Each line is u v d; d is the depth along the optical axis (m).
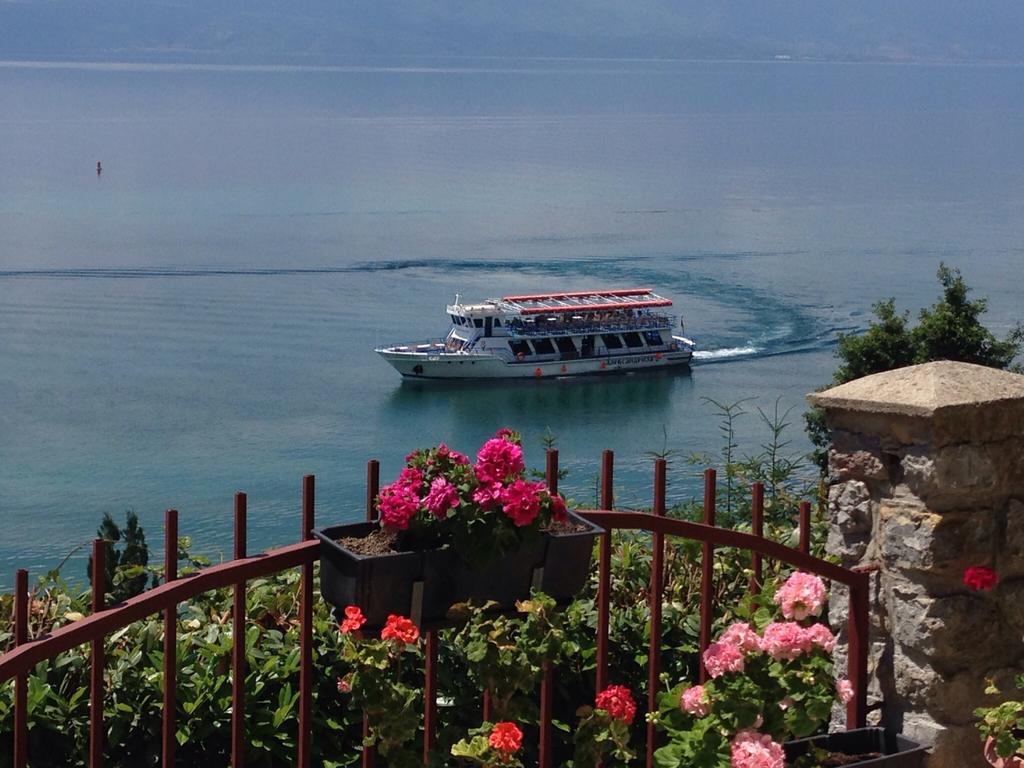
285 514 56.22
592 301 88.31
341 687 3.82
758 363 89.19
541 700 4.26
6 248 137.25
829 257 133.62
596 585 5.12
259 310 108.38
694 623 4.97
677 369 86.56
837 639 4.77
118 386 82.56
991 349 29.19
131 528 12.22
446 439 73.38
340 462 67.94
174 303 110.69
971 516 4.48
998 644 4.55
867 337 29.55
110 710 4.14
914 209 179.38
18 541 52.66
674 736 3.99
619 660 4.94
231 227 157.62
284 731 4.35
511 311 84.94
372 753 4.08
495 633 3.83
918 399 4.41
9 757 4.04
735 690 3.83
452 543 3.82
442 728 4.55
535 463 61.38
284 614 4.82
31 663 3.33
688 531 4.47
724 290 115.62
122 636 4.41
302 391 82.56
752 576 4.87
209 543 49.97
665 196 192.38
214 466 65.75
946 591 4.48
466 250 138.12
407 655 4.58
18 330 98.88
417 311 109.25
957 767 4.49
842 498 4.77
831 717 4.81
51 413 76.00
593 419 77.06
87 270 124.81
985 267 127.31
